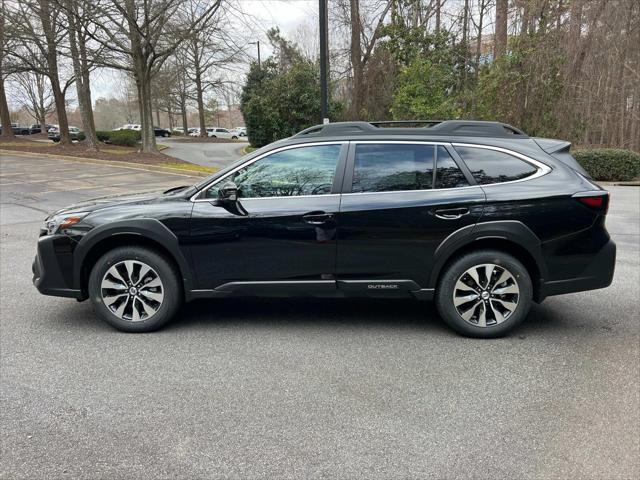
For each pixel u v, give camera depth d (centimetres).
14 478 249
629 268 625
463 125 431
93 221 422
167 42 2184
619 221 948
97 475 252
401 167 415
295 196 416
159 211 420
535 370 360
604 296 521
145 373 359
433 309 492
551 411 307
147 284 430
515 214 399
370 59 2412
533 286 420
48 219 443
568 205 399
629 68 1850
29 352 394
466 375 354
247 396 327
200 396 327
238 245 415
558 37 1906
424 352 392
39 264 437
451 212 401
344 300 521
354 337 423
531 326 444
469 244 412
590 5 1875
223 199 413
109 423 296
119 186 1451
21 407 313
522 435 283
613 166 1670
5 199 1222
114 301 432
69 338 422
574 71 1912
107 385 341
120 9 1852
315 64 2517
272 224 410
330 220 406
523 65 1903
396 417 302
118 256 424
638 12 1822
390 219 404
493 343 408
